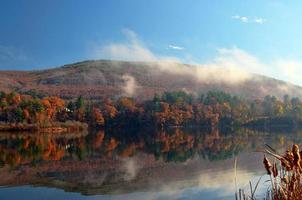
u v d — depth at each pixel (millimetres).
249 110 176000
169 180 33344
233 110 173125
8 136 102750
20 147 69000
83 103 160500
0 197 27531
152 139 95250
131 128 158375
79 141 86812
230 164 42375
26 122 129875
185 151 61219
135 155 56094
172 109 165125
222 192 26547
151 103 169375
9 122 129250
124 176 36844
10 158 51969
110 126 159250
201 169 39625
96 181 34125
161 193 27828
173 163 45781
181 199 25500
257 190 23578
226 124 171625
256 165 39406
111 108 162750
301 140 79375
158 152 60344
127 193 28453
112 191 29406
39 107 132750
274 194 9477
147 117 161500
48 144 76750
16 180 34875
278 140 81500
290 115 171375
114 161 49031
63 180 34906
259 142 77062
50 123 136375
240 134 112000
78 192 29219
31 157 53375
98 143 81188
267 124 172125
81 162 48156
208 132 128750
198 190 27953
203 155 54031
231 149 63062
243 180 30438
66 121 145125
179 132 130875
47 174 38531
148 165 44656
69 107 157750
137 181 33656
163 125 162000
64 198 27188
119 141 87938
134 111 162875
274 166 8805
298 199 8977
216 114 170000
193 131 136000
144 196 27156
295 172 9094
